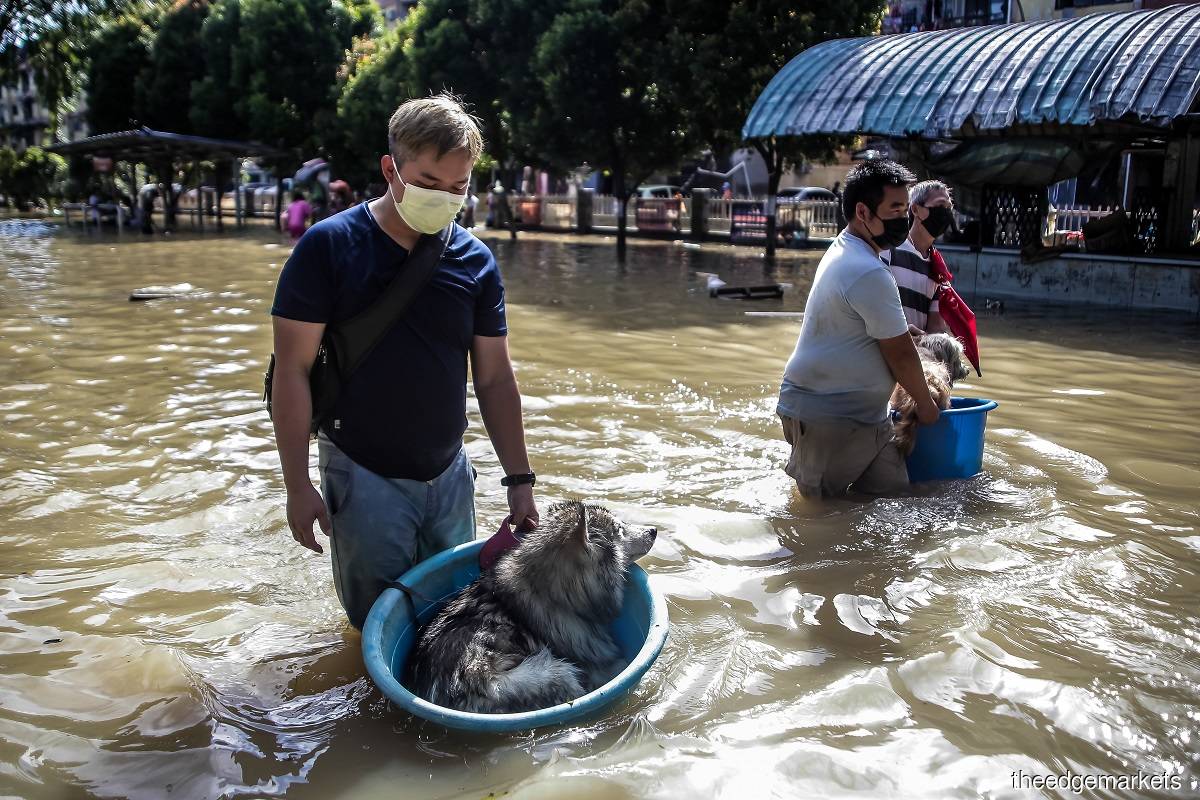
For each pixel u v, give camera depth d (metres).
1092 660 3.38
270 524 4.82
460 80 24.67
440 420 3.33
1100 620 3.68
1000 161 14.39
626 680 2.79
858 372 4.77
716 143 22.50
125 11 26.44
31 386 7.84
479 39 24.89
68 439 6.27
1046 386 8.03
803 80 16.17
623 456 5.96
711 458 5.93
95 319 11.65
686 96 21.11
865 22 19.92
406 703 2.70
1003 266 14.77
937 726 2.99
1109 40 12.88
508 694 2.92
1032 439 6.26
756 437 6.39
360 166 30.36
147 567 4.28
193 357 9.20
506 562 3.34
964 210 15.58
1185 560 4.27
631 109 22.66
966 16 29.55
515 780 2.73
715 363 9.01
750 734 2.96
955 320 5.73
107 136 27.67
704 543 4.53
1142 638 3.55
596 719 3.03
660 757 2.82
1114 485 5.31
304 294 3.06
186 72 32.97
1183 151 15.05
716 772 2.75
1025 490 5.19
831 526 4.70
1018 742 2.90
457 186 3.05
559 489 5.33
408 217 3.05
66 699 3.20
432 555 3.55
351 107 27.83
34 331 10.66
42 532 4.70
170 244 24.80
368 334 3.15
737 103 20.42
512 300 13.61
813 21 19.52
